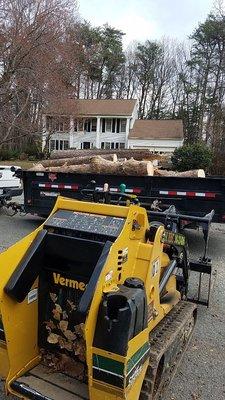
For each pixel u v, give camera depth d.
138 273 2.67
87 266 2.58
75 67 24.44
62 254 2.66
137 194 7.51
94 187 7.89
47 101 20.28
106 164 8.18
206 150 21.67
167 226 3.85
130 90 59.38
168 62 57.34
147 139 38.91
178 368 3.47
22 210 9.05
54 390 2.49
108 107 42.12
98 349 2.12
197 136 48.81
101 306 2.15
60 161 10.39
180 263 3.98
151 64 57.59
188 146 22.06
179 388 3.22
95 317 2.15
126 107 42.06
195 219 3.96
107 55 54.16
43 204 8.65
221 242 8.16
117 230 2.56
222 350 3.88
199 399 3.09
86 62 43.09
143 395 2.54
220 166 22.11
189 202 7.14
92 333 2.14
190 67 52.06
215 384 3.30
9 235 7.91
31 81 18.84
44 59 19.11
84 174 7.99
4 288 2.43
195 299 4.68
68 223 2.74
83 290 2.61
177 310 3.64
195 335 4.16
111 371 2.12
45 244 2.70
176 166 21.61
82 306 2.14
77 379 2.61
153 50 57.41
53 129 23.31
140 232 2.74
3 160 33.56
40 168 9.24
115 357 2.09
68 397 2.44
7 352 2.50
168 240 3.40
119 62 56.22
